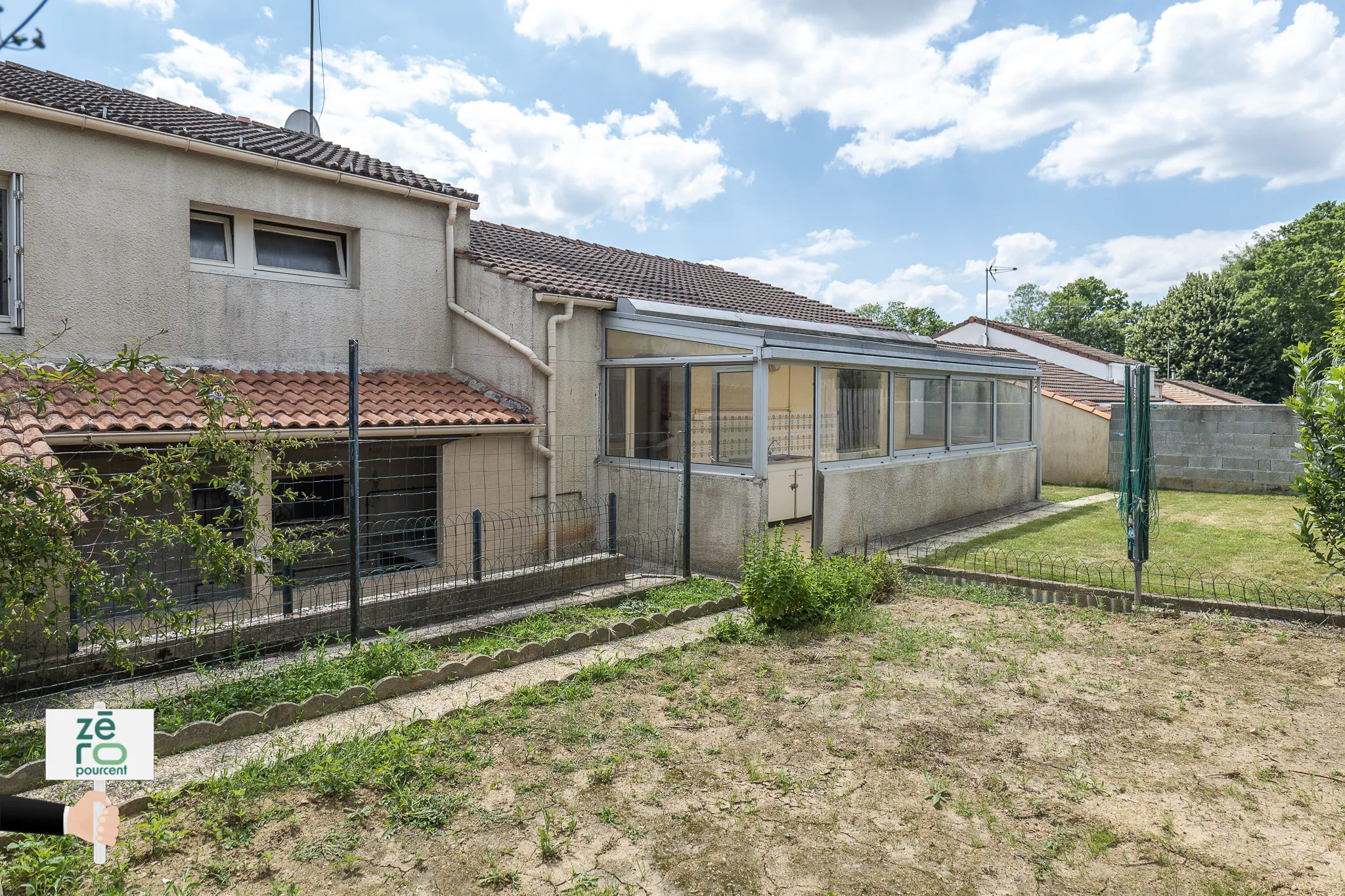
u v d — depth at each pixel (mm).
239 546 7051
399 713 5344
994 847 3807
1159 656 6641
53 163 8180
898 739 5023
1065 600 8359
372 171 10953
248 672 5941
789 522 11234
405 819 3994
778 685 5934
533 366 10531
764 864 3650
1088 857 3717
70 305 8320
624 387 11227
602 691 5863
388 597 7512
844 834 3914
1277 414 16266
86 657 5918
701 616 8141
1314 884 3492
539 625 7523
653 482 10844
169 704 5285
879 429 12062
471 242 12695
